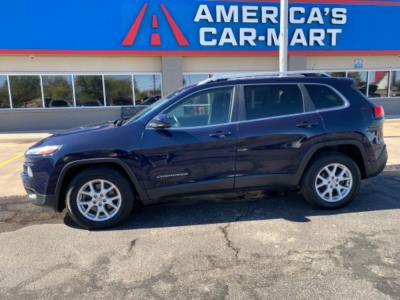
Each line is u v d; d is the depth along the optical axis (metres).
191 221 4.31
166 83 14.53
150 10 13.77
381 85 16.89
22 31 13.11
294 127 4.34
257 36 14.58
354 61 16.41
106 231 4.08
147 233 4.00
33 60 13.96
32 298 2.78
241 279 3.00
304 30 14.92
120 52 13.80
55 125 14.45
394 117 15.88
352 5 15.19
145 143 4.05
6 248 3.68
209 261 3.32
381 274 3.02
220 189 4.29
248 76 4.46
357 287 2.83
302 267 3.17
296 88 4.49
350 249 3.48
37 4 13.05
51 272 3.18
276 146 4.31
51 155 3.94
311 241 3.68
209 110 4.29
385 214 4.38
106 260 3.39
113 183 4.08
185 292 2.83
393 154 8.02
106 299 2.76
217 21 14.23
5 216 4.62
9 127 14.21
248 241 3.72
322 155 4.49
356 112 4.54
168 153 4.09
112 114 14.73
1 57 13.74
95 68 14.38
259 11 14.45
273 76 4.52
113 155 3.99
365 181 5.85
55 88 14.30
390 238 3.71
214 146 4.16
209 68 15.13
